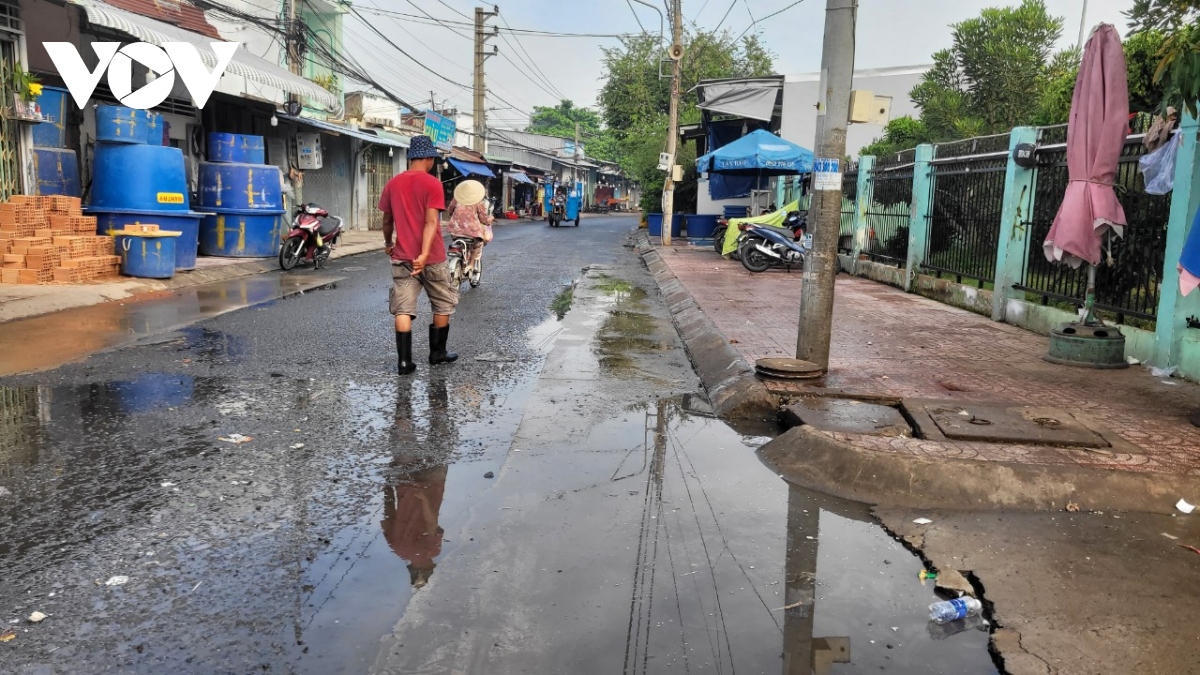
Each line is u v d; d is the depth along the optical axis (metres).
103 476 4.15
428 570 3.25
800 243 15.39
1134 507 3.95
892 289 12.51
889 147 18.34
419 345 7.68
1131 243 7.17
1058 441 4.56
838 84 5.80
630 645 2.75
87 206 11.88
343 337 7.94
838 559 3.45
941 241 11.33
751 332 8.19
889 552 3.53
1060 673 2.59
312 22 25.97
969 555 3.43
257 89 15.16
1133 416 5.19
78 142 12.88
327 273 13.69
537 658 2.66
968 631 2.89
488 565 3.31
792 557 3.46
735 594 3.12
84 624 2.79
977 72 17.48
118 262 11.18
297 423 5.14
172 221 11.89
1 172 10.67
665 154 22.55
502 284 12.86
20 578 3.10
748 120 27.48
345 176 25.39
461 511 3.85
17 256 10.00
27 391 5.70
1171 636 2.79
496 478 4.30
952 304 10.61
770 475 4.46
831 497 4.16
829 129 5.87
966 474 4.09
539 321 9.39
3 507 3.74
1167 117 6.43
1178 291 6.42
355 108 27.58
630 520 3.80
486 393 6.01
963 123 16.52
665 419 5.53
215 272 12.65
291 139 19.66
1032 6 17.27
